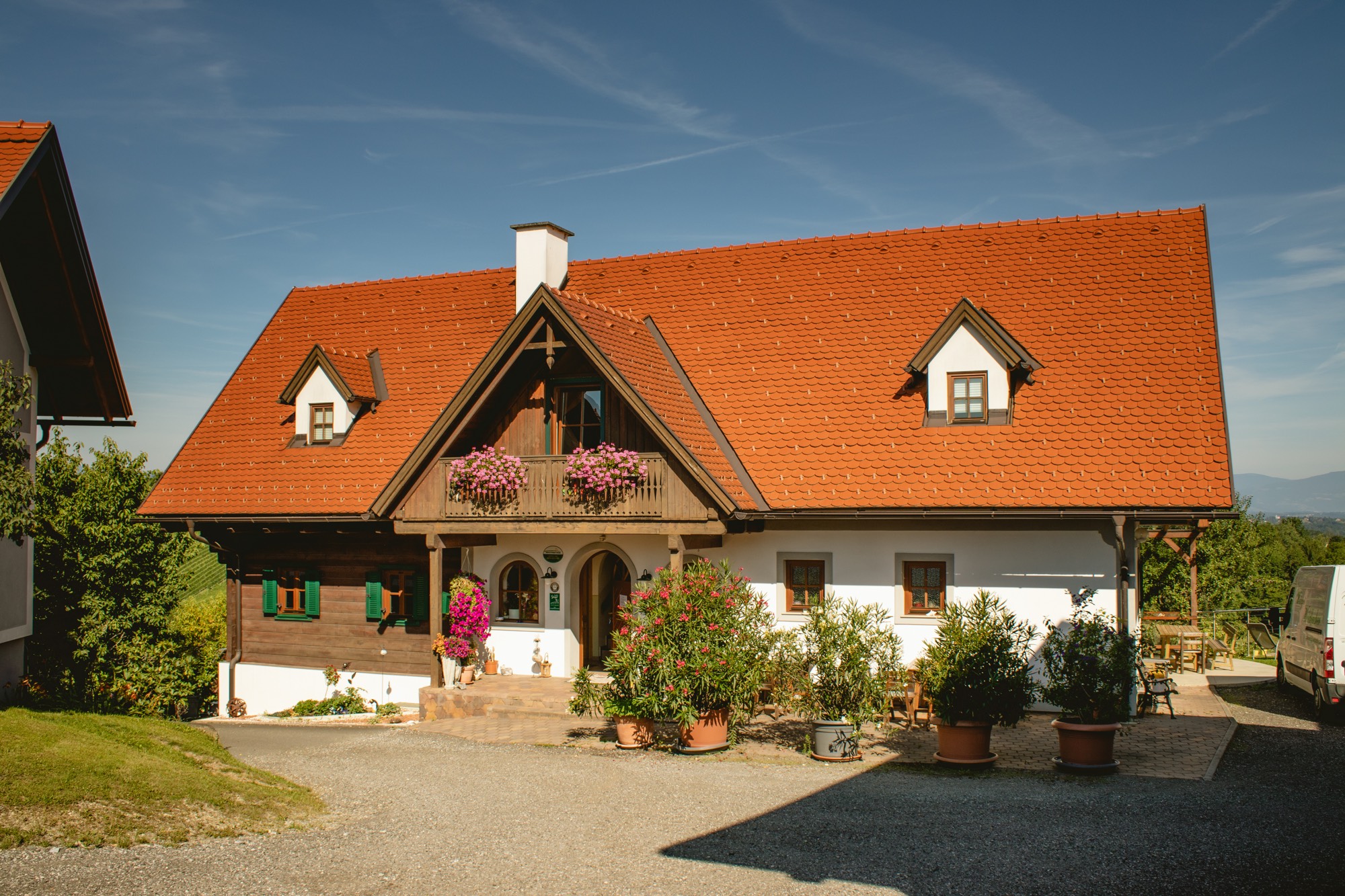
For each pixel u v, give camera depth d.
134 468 23.47
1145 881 8.91
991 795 12.01
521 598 20.42
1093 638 13.42
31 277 15.30
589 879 9.14
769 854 9.81
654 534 17.92
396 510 19.41
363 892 8.71
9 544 14.77
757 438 19.11
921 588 17.84
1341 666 16.03
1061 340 18.73
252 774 12.45
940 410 18.33
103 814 9.77
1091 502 16.48
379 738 16.53
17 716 12.46
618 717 15.13
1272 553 41.03
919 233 21.42
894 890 8.84
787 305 21.12
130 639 22.55
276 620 22.02
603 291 22.80
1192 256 19.17
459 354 22.67
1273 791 12.09
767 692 18.08
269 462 22.08
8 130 13.87
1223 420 16.92
